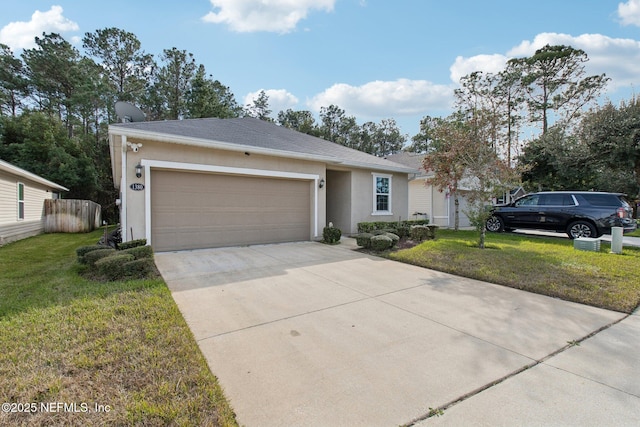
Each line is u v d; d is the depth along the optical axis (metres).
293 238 9.98
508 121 9.45
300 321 3.68
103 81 26.30
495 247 8.41
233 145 8.05
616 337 3.37
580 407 2.21
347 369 2.66
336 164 10.85
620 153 13.89
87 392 2.21
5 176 10.05
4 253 8.02
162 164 7.44
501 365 2.77
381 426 2.00
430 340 3.24
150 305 3.84
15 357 2.62
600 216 9.73
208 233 8.34
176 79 29.80
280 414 2.09
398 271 6.20
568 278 5.36
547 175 20.36
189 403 2.11
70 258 7.21
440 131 11.39
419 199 16.92
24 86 24.17
